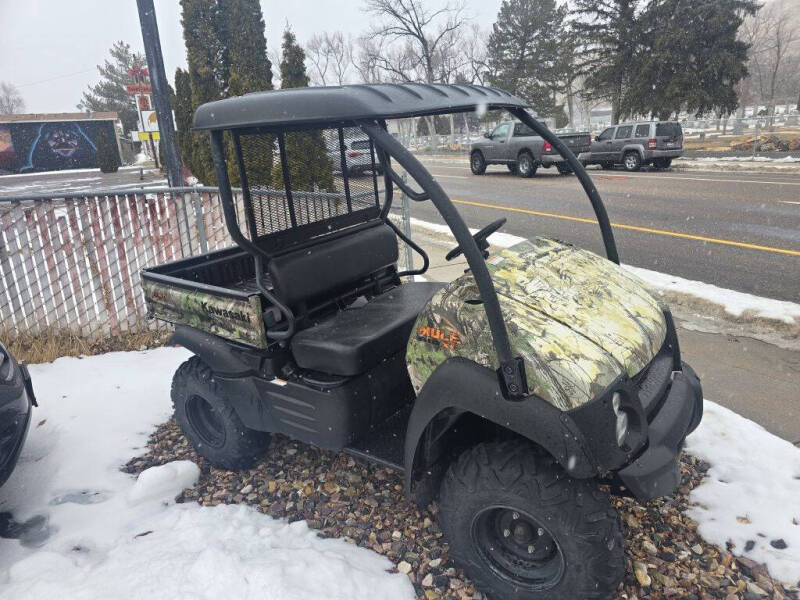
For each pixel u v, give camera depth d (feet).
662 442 7.88
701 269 25.12
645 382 8.41
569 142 63.41
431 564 9.22
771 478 10.55
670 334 9.55
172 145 22.02
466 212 43.57
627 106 114.83
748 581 8.54
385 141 7.96
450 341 8.06
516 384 7.26
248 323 10.27
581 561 7.36
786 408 13.19
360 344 9.56
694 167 64.23
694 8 107.76
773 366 15.24
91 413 15.23
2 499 11.89
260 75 34.45
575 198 47.14
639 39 115.34
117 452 13.46
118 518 11.07
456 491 8.13
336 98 8.00
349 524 10.30
